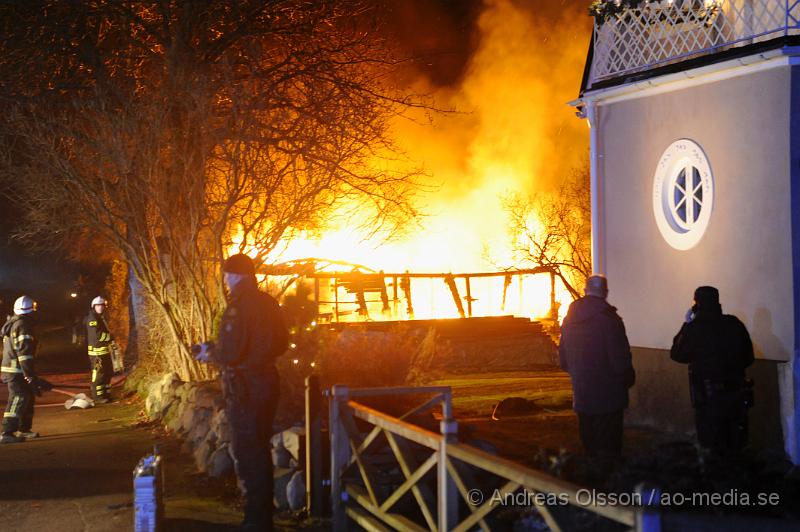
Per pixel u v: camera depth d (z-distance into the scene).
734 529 3.19
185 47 11.73
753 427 7.63
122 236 11.88
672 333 8.71
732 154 7.96
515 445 7.56
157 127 11.08
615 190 9.51
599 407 6.61
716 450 5.67
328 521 6.25
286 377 8.27
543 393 11.17
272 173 11.30
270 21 13.52
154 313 13.56
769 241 7.57
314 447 6.39
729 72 7.93
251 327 5.83
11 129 11.98
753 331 7.71
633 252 9.24
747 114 7.80
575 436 8.00
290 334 8.54
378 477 5.87
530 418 9.16
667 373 8.73
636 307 9.20
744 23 7.98
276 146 11.33
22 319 10.63
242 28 13.02
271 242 11.33
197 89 10.91
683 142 8.52
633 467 5.37
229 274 5.98
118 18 12.67
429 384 8.04
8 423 10.40
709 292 6.81
